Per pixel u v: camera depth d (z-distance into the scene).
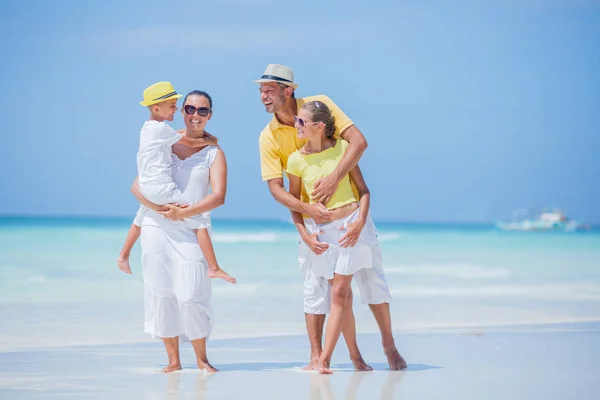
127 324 11.27
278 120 7.58
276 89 7.39
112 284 17.14
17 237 35.06
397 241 41.50
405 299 15.30
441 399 5.95
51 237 35.16
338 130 7.31
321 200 7.11
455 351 8.77
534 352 8.64
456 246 37.12
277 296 15.40
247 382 6.69
